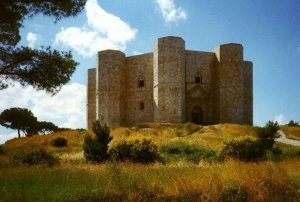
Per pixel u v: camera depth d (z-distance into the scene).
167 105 51.91
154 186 12.25
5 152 35.59
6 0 17.81
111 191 11.82
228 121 52.91
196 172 14.90
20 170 18.09
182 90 52.12
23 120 64.75
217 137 40.47
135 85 57.91
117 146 23.92
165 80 52.28
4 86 20.28
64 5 18.81
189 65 55.62
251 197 12.61
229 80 53.44
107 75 56.44
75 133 48.69
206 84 56.31
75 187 12.36
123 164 20.52
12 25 19.80
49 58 19.98
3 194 11.64
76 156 30.08
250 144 24.36
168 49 52.31
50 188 12.30
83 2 19.58
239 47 54.06
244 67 59.56
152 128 47.19
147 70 56.94
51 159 23.91
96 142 23.91
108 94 56.09
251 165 16.27
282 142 40.53
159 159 24.06
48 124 69.38
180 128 46.47
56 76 20.16
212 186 12.38
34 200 10.96
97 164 21.64
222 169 15.23
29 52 19.84
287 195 13.26
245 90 59.28
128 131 46.22
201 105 55.75
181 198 11.91
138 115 57.12
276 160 23.53
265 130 26.41
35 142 45.44
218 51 55.25
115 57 56.88
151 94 56.31
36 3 18.92
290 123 60.88
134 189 12.07
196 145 31.52
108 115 55.84
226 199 12.19
